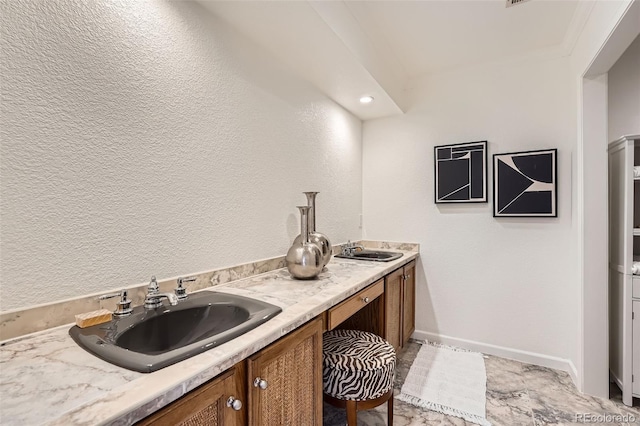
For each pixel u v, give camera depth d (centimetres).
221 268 152
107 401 58
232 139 159
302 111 215
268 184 184
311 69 201
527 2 179
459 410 181
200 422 75
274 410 101
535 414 177
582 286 197
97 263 104
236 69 161
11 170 85
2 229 84
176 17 131
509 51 237
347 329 212
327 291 144
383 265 214
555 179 230
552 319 234
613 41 154
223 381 82
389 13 188
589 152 193
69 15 97
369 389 146
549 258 235
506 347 249
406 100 287
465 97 263
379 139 300
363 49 197
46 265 92
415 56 243
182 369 72
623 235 190
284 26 156
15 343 83
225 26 154
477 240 260
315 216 225
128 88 114
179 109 132
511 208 244
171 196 129
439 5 181
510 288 248
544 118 235
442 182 270
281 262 192
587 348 196
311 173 226
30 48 89
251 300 122
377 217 302
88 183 102
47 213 92
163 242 126
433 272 278
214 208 149
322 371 140
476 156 257
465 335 265
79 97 99
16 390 61
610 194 212
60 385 63
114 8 109
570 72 224
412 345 271
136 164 116
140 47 118
